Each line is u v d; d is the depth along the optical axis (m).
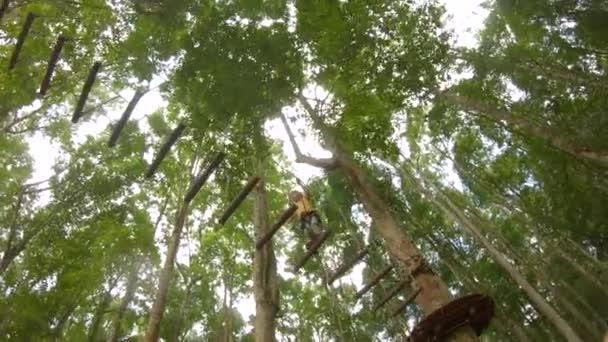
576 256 20.72
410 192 22.78
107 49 11.93
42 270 14.52
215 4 10.73
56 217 16.91
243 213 17.67
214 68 10.16
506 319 20.22
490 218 24.61
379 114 11.07
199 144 12.27
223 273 21.17
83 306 16.77
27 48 12.57
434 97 13.26
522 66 13.80
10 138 17.09
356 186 10.77
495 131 17.12
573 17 13.22
